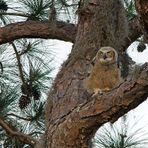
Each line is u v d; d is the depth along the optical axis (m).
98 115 7.12
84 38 9.61
